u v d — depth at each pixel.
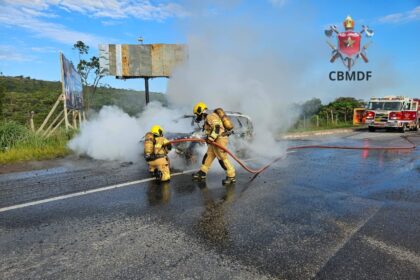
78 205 4.57
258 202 4.77
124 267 2.86
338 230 3.71
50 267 2.86
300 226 3.82
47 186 5.59
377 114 21.42
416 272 2.78
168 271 2.79
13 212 4.27
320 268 2.85
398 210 4.43
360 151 10.66
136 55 16.83
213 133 5.71
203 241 3.40
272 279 2.67
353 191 5.43
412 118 21.38
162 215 4.19
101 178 6.22
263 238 3.48
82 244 3.32
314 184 5.91
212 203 4.71
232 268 2.84
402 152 10.46
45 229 3.71
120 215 4.18
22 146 9.38
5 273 2.77
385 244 3.33
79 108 13.81
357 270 2.81
